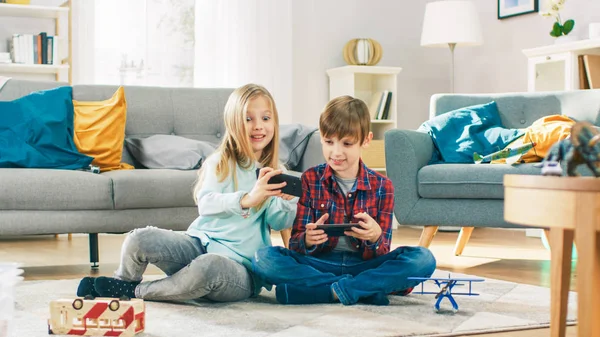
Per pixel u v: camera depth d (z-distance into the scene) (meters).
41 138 3.18
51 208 2.85
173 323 1.87
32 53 4.68
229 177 2.23
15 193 2.79
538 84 4.52
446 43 5.09
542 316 2.02
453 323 1.91
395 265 2.17
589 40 4.13
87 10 4.74
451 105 3.77
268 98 2.24
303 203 2.27
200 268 2.05
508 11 5.21
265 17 5.19
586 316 1.31
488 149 3.39
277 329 1.81
